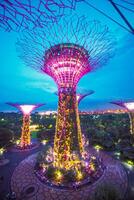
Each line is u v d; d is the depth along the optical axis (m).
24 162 22.30
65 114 17.44
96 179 16.66
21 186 16.52
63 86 17.58
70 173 16.52
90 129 36.06
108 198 12.10
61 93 17.78
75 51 16.19
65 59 16.17
